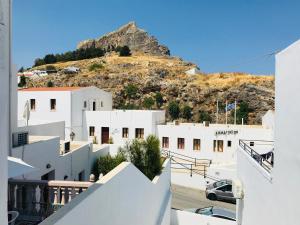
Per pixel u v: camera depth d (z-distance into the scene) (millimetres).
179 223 17000
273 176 7035
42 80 80438
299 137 5527
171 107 61375
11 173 7062
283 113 6418
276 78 6887
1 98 3256
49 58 115562
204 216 16375
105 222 6250
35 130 17625
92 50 116250
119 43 148000
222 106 64062
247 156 9992
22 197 7715
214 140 32344
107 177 6680
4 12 3305
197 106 66250
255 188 8820
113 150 21328
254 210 8938
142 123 35156
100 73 82438
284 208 6285
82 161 16953
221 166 26328
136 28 149125
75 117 35594
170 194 17328
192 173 26797
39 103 35438
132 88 71625
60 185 7555
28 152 11773
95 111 36844
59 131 21234
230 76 76938
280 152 6582
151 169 15227
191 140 33312
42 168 12719
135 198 8906
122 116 35875
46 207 7605
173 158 33469
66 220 4496
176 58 116188
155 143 16031
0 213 3244
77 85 76688
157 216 13344
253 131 30609
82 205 5062
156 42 145000
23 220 7512
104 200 6148
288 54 6113
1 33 3244
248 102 63719
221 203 22359
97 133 36812
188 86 70562
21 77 75625
